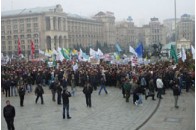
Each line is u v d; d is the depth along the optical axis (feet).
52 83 90.99
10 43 521.65
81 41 591.78
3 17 519.60
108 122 63.67
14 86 102.53
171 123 62.95
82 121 64.85
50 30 499.92
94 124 62.18
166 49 235.40
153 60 190.29
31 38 506.48
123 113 72.08
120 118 67.05
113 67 126.82
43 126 61.16
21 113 73.77
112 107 79.61
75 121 64.90
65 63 155.12
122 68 120.98
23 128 59.77
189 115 69.67
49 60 181.98
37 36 501.56
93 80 111.65
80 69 124.67
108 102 86.94
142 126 61.11
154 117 68.64
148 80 101.71
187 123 62.64
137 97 82.23
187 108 77.30
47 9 508.53
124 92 93.91
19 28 513.45
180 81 99.81
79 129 58.49
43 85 124.26
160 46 201.87
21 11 522.88
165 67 118.62
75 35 574.56
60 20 523.29
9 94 100.58
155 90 102.32
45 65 158.20
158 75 98.37
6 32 522.47
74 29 572.92
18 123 63.82
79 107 80.12
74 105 83.05
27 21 509.35
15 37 516.73
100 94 102.06
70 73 119.24
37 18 500.74
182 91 105.81
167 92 104.17
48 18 505.25
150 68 111.55
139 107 79.10
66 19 536.42
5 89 100.37
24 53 504.84
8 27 521.24
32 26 504.84
